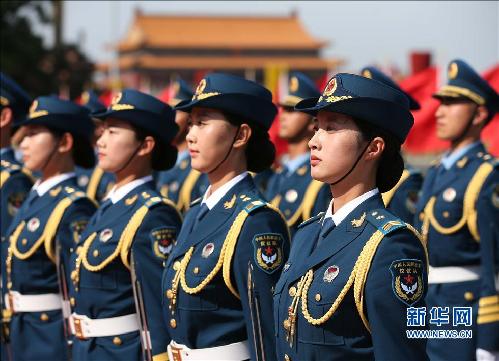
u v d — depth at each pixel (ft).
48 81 125.49
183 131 38.45
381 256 15.80
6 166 31.71
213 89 20.33
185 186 38.65
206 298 19.76
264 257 19.34
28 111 32.96
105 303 23.16
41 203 27.37
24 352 27.25
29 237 26.99
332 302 16.05
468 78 29.07
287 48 377.09
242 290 19.40
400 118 16.46
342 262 16.21
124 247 22.98
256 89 20.54
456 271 28.43
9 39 119.24
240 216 19.77
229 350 19.70
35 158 27.61
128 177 24.08
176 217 23.41
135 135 23.82
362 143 16.44
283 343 16.99
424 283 15.90
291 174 33.45
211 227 20.17
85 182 43.50
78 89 129.18
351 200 16.70
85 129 28.09
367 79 16.31
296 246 17.54
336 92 16.37
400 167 16.81
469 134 29.19
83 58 130.93
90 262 23.34
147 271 22.71
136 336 23.22
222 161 20.57
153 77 366.43
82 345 23.59
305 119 33.42
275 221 19.85
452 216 28.45
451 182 28.78
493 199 27.76
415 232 16.15
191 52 372.79
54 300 27.09
